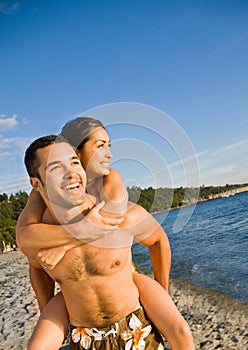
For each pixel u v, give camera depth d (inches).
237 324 121.9
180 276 210.5
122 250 42.6
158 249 46.2
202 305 148.4
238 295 157.8
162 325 43.1
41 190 41.3
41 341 42.9
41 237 40.5
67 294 43.8
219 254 274.2
